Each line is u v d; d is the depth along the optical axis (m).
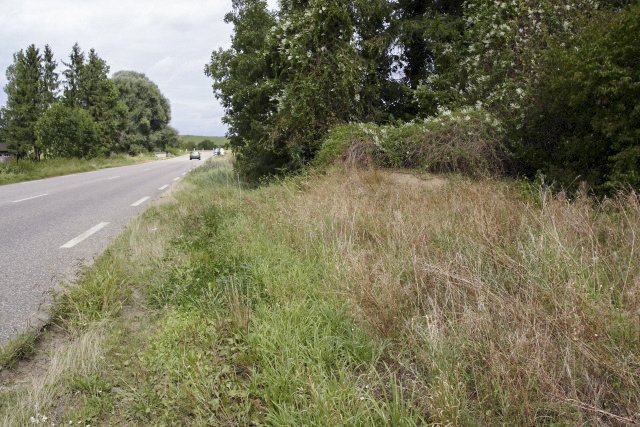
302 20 12.80
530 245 4.02
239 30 15.51
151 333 3.41
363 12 14.26
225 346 3.11
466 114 10.09
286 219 6.15
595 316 2.68
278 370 2.70
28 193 13.79
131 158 52.72
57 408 2.49
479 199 6.20
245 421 2.35
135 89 72.56
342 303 3.52
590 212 5.27
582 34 8.05
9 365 2.91
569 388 2.32
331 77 12.77
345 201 6.52
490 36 11.80
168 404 2.50
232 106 15.66
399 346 2.98
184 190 13.62
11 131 41.78
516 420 2.18
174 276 4.50
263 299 3.82
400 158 10.38
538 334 2.55
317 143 12.62
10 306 3.90
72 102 48.38
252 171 15.47
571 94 7.15
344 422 2.17
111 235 7.02
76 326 3.48
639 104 6.11
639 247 3.94
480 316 2.87
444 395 2.22
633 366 2.42
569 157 7.84
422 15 16.36
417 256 4.15
